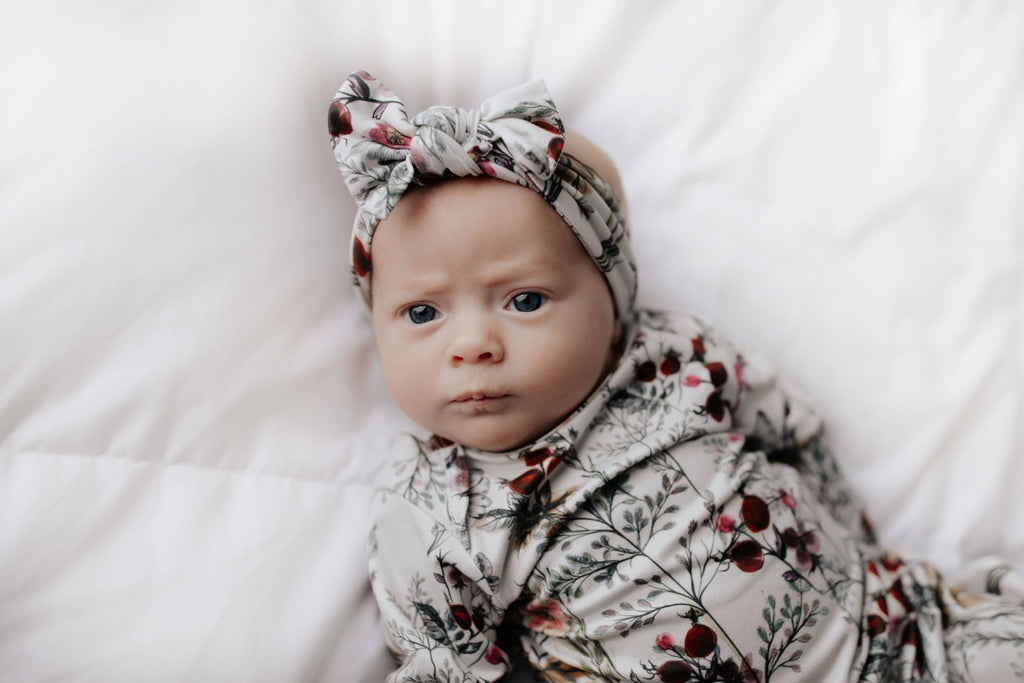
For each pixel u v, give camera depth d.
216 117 0.95
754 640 0.83
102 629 0.83
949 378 1.15
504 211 0.84
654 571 0.85
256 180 0.97
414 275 0.85
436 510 0.91
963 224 1.21
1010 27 1.27
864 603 0.92
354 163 0.84
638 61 1.21
